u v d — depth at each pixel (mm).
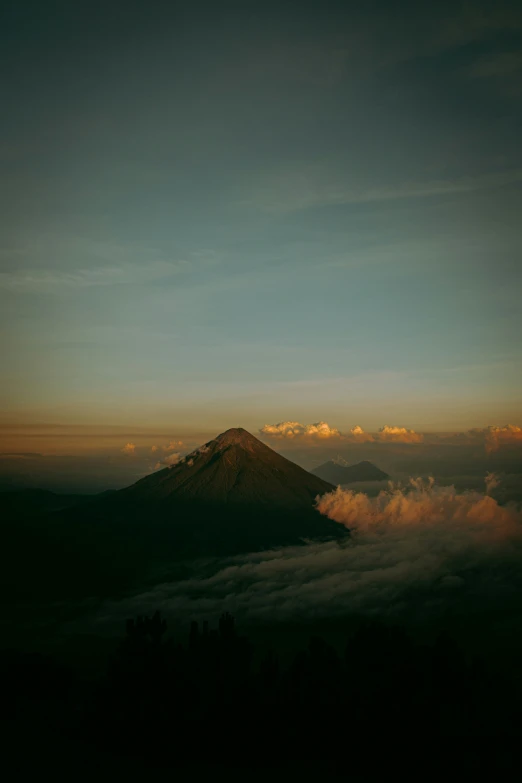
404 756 23609
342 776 23219
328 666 30062
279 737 25719
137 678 27734
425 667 27797
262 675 29938
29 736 27391
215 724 25438
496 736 23328
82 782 22078
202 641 30984
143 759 24766
